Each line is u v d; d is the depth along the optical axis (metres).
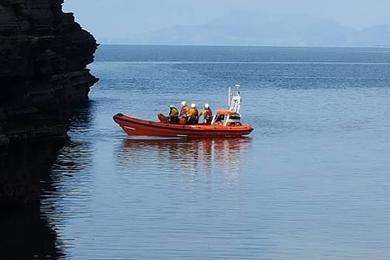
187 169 60.50
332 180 57.16
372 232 43.62
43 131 58.72
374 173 60.09
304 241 41.84
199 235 42.41
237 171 60.09
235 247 40.59
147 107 107.19
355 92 145.00
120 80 169.62
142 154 67.12
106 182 54.34
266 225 44.53
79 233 42.00
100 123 87.00
